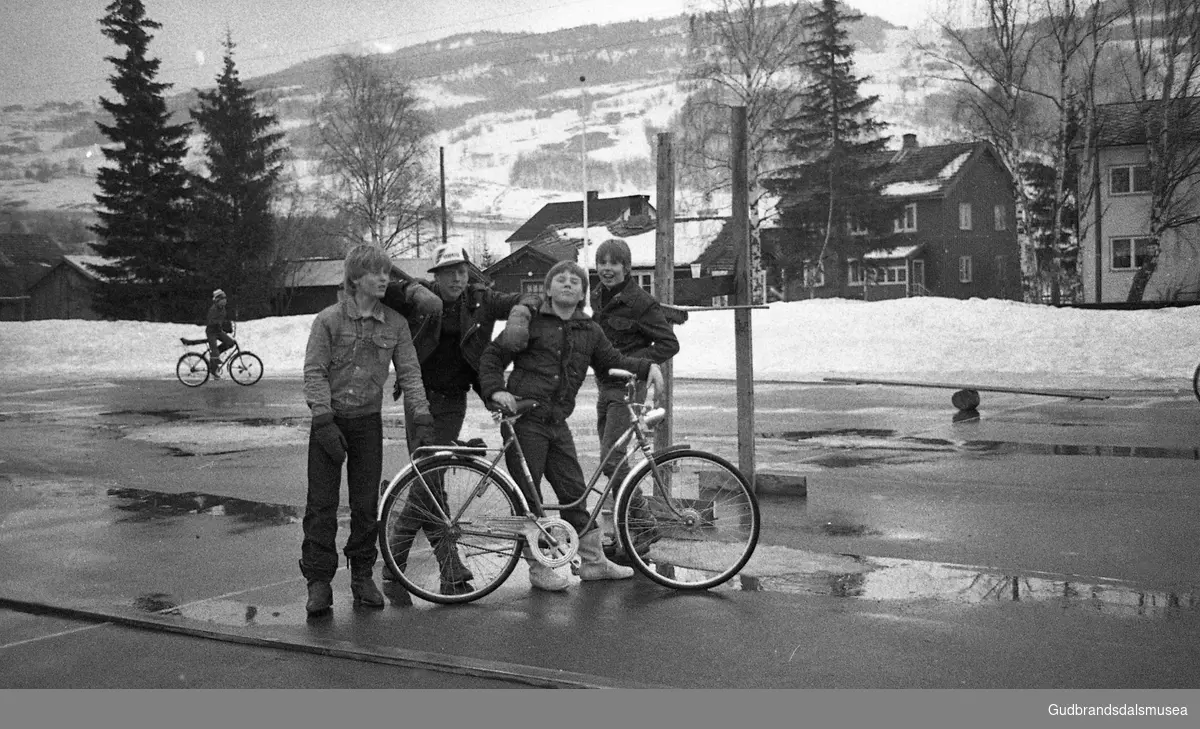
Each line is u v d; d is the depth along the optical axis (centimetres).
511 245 10212
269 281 6431
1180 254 4772
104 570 701
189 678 502
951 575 654
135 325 3844
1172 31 4134
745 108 876
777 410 1655
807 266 5994
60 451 1307
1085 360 2469
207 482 1058
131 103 6228
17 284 8712
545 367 657
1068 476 1002
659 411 663
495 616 593
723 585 644
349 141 6881
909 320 2848
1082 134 4453
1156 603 589
